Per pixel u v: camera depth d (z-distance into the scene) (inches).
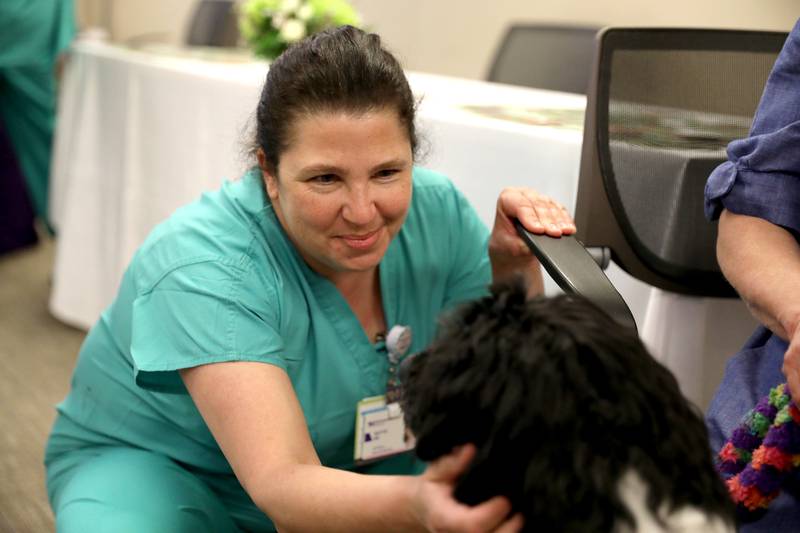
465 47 164.1
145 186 97.4
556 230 42.1
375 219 37.9
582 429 20.2
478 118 62.5
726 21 121.3
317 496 31.5
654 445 20.8
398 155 37.5
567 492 19.8
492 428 20.7
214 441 44.9
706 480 21.5
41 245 151.6
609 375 20.8
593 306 23.0
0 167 140.7
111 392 47.2
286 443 35.3
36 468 78.9
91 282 107.7
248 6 101.4
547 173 56.2
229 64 98.0
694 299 51.0
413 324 47.8
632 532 19.7
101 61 104.9
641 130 48.8
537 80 112.4
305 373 43.0
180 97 90.5
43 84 135.6
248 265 40.5
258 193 42.7
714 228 48.9
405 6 173.0
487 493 21.3
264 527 47.1
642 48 49.1
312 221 38.1
